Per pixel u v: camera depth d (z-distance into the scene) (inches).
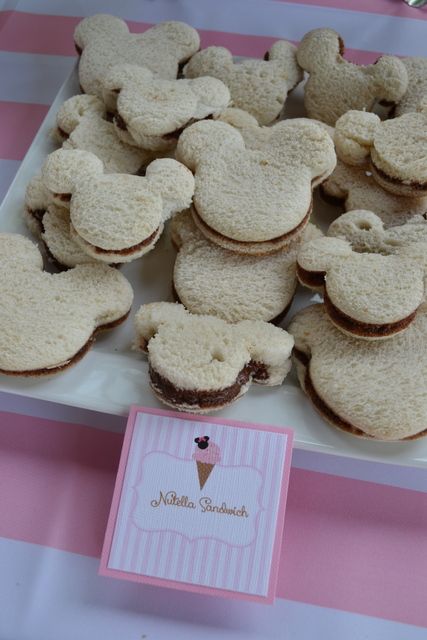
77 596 16.9
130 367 17.8
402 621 16.5
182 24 22.7
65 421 18.8
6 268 18.0
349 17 24.8
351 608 16.7
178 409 16.9
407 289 16.8
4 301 17.5
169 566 16.0
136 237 17.2
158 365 16.5
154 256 20.1
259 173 18.4
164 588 17.0
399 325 16.8
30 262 18.3
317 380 17.0
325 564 17.1
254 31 24.8
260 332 17.2
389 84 20.8
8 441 18.7
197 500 16.2
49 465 18.4
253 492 16.2
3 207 20.3
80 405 17.3
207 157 18.6
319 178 18.8
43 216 19.4
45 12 25.3
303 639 16.4
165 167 18.0
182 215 19.4
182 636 16.5
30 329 17.1
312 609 16.7
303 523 17.6
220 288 18.1
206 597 16.8
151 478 16.4
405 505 17.8
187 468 16.4
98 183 17.8
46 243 18.9
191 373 16.3
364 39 24.3
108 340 18.6
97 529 17.6
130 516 16.3
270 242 18.0
